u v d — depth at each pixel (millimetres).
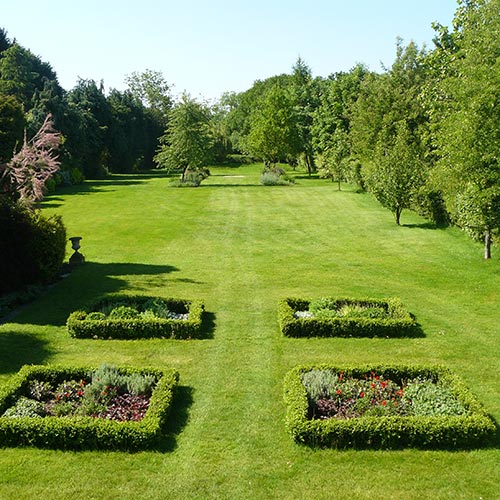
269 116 51125
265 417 7855
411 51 36531
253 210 29547
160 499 6066
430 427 7004
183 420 7770
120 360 9859
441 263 17391
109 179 51219
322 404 7812
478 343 10766
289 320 11070
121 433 6973
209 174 52906
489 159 15000
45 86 47469
